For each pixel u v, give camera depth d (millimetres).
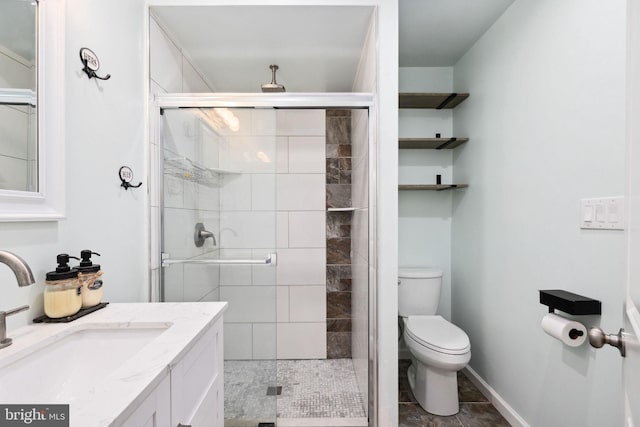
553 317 1238
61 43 940
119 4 1275
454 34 1980
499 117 1793
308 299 2504
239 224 1595
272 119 1581
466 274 2199
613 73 1084
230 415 1588
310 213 2504
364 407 1793
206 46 1792
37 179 876
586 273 1199
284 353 2498
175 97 1537
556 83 1349
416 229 2461
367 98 1528
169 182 1574
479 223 2020
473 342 2100
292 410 1799
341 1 1476
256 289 1602
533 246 1503
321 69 2062
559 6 1327
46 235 912
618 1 1064
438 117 2428
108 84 1206
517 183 1627
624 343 556
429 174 2441
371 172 1543
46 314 872
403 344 2418
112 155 1231
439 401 1746
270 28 1642
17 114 822
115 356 875
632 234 508
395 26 1482
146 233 1474
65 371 821
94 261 1128
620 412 1067
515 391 1646
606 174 1114
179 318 916
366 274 1682
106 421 462
